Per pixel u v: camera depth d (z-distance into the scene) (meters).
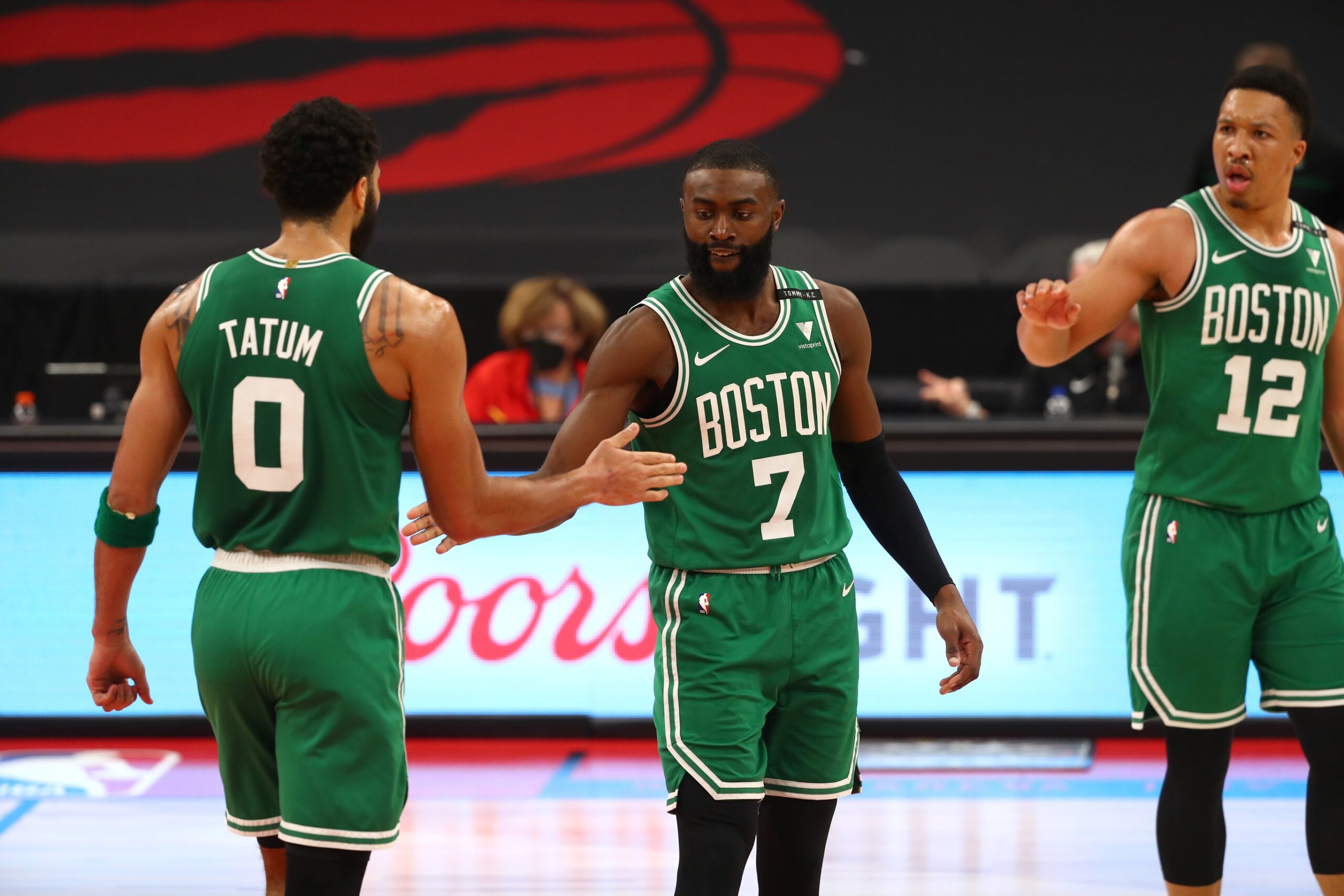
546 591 12.83
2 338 21.98
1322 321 8.23
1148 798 11.54
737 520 7.01
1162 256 8.20
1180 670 8.24
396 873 9.95
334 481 6.41
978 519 12.63
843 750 7.19
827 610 7.11
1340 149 14.96
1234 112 8.13
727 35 24.70
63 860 10.18
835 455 7.71
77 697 12.79
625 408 7.03
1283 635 8.22
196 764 12.35
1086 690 12.71
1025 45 24.61
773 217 6.82
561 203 23.67
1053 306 7.75
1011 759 12.44
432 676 12.83
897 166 23.84
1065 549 12.63
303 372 6.36
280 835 6.50
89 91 24.39
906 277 22.83
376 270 6.52
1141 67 24.41
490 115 24.36
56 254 22.97
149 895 9.52
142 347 6.69
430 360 6.37
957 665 7.32
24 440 12.63
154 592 12.74
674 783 7.01
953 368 22.39
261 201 23.64
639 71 24.59
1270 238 8.25
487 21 24.80
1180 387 8.27
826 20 24.73
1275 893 9.56
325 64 24.62
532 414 16.14
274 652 6.33
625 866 10.09
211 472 6.52
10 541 12.70
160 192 23.67
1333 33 24.36
